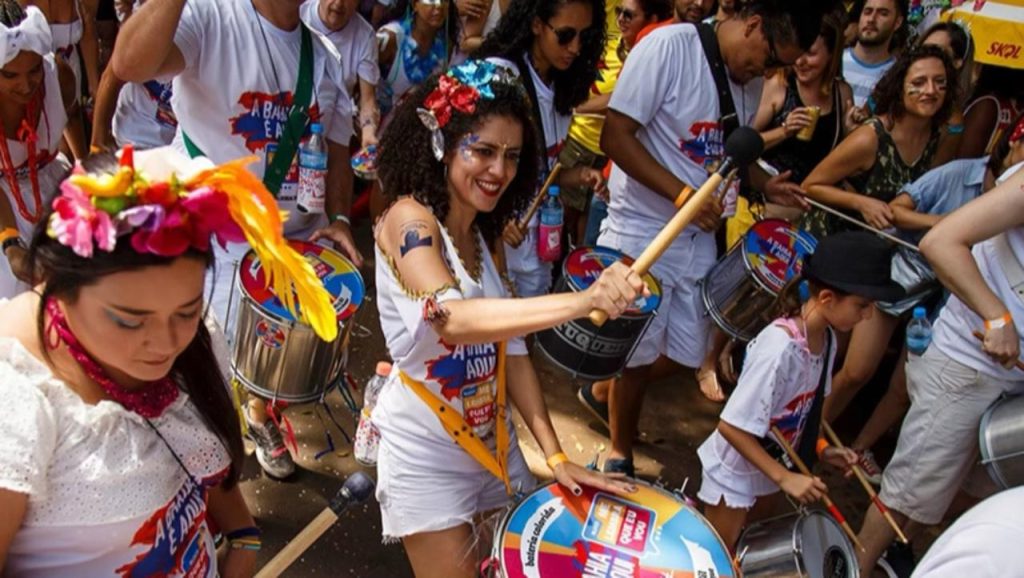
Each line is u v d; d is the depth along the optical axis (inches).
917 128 162.4
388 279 96.7
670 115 141.0
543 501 99.3
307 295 61.1
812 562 111.4
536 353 193.0
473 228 105.2
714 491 125.8
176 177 55.4
